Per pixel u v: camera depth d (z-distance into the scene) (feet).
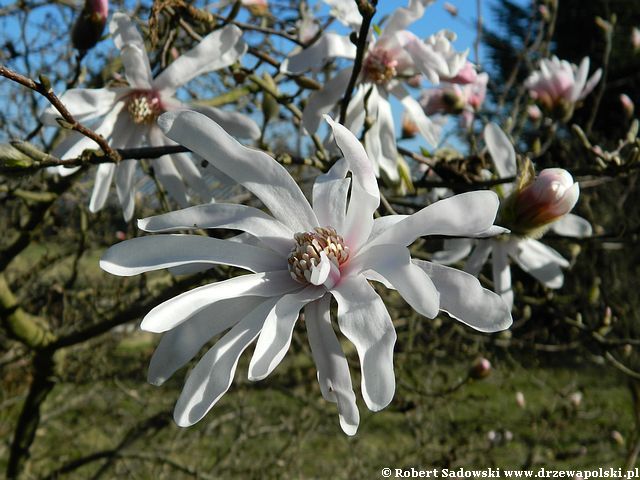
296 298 0.44
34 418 1.13
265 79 0.75
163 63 0.76
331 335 0.44
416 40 0.68
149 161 0.93
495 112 1.12
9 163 0.50
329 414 1.59
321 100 0.69
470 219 0.40
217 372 0.41
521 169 0.59
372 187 0.42
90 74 1.27
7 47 1.17
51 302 1.40
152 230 0.45
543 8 1.25
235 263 0.45
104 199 0.69
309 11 0.97
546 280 0.77
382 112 0.69
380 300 0.41
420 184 0.73
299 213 0.47
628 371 0.93
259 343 0.41
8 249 0.97
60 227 1.38
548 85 0.89
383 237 0.43
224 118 0.65
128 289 1.38
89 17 0.65
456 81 0.74
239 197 1.01
